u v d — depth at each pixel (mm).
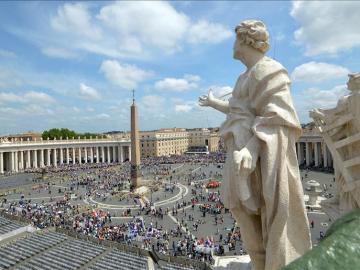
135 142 79438
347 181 9555
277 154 7102
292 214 7496
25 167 137625
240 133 7500
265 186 7094
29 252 34969
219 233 46562
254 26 7645
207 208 60844
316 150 110500
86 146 158500
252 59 7832
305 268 2400
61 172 118562
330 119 10023
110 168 130000
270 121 7129
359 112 9016
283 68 7469
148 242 41406
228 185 7500
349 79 9438
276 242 7156
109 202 69938
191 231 47906
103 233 45094
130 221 54125
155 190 82000
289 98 7320
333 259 2463
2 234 41812
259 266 8016
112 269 29641
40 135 188500
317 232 36875
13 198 75250
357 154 9359
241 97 7953
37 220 50656
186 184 92000
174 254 36875
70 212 59906
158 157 179375
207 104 8914
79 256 33344
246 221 7676
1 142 124625
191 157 170750
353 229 2693
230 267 12430
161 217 56344
